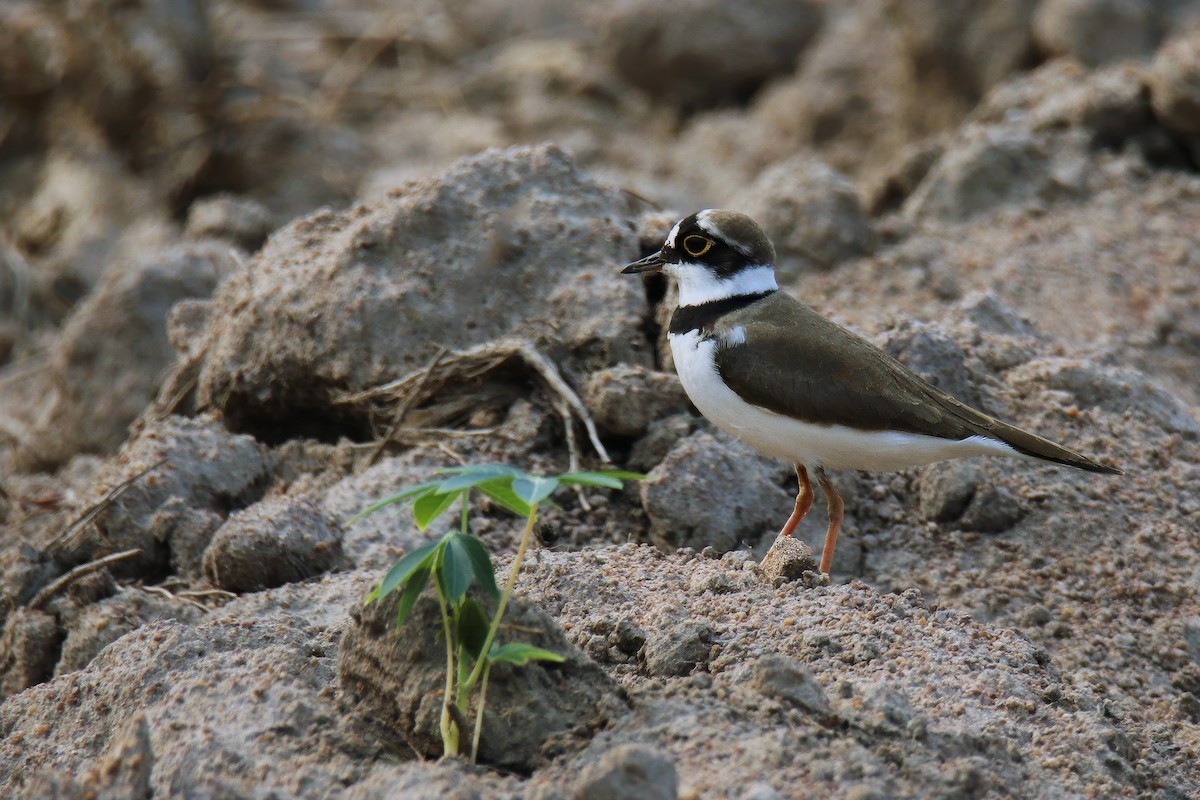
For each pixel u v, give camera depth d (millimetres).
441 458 11219
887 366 9820
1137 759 7988
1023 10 21453
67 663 9570
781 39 25531
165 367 15383
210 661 7754
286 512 10164
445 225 12164
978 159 17281
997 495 10898
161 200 21719
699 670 7680
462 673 6852
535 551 9555
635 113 25344
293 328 12078
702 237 10461
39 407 17359
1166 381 14023
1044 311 14898
